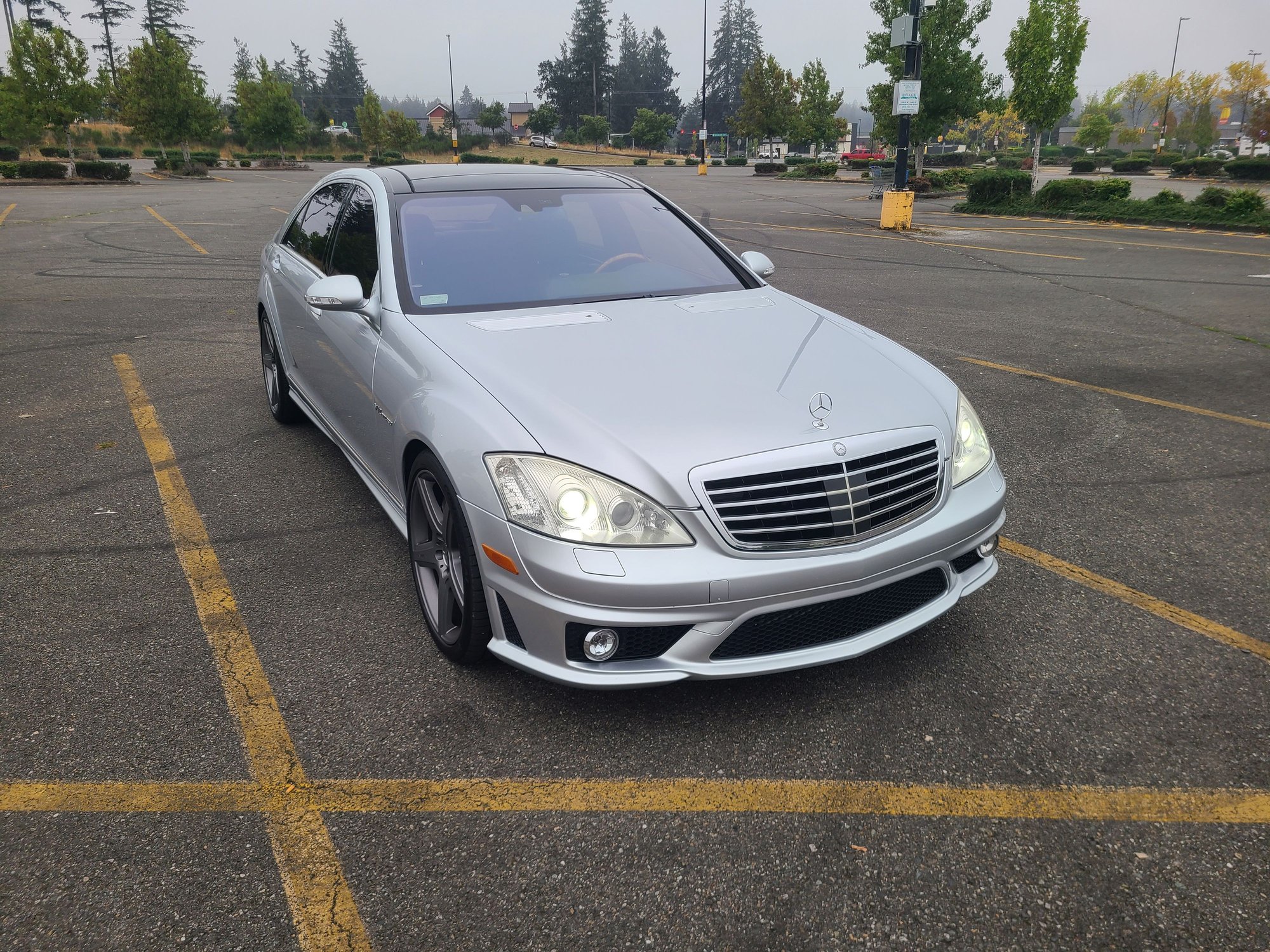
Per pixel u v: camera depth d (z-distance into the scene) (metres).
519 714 2.71
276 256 5.11
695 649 2.44
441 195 3.87
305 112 123.62
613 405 2.60
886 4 29.91
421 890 2.06
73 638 3.10
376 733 2.62
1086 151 79.56
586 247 3.78
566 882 2.09
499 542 2.50
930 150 83.69
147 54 41.22
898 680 2.90
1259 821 2.27
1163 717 2.70
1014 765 2.49
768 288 3.91
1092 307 9.45
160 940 1.92
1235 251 14.34
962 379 6.55
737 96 128.88
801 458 2.47
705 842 2.21
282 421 5.36
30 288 10.29
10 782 2.39
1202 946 1.91
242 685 2.85
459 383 2.79
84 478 4.57
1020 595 3.45
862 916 2.00
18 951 1.88
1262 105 56.22
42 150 50.62
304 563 3.68
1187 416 5.69
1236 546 3.87
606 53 113.69
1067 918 1.99
